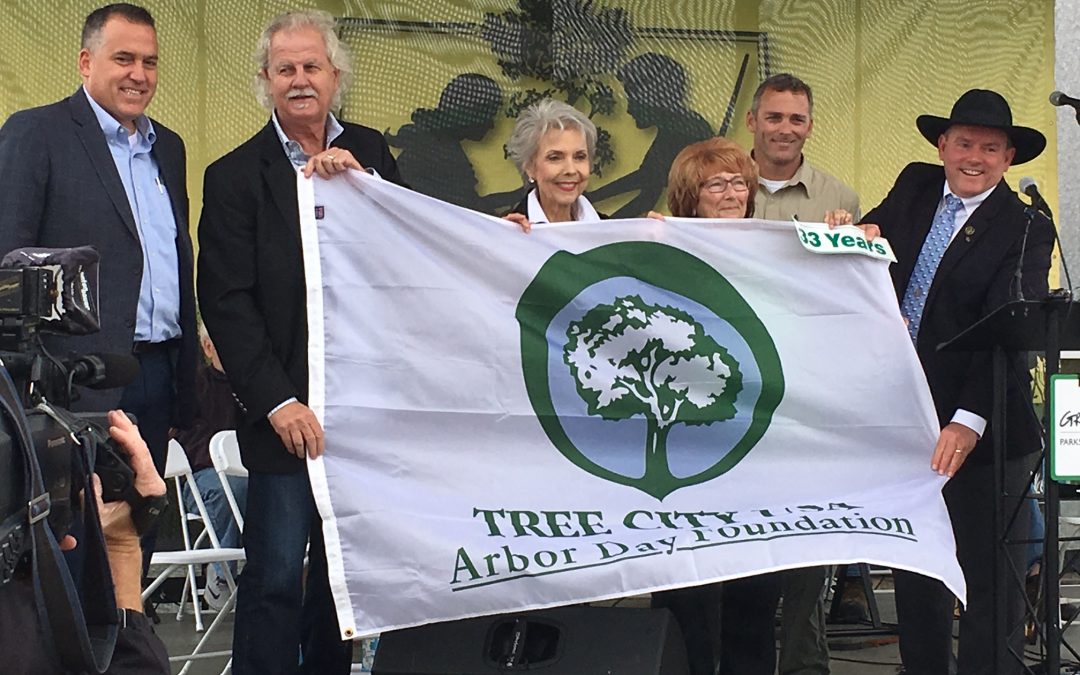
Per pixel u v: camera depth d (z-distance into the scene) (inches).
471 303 164.6
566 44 273.0
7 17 257.4
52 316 98.0
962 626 183.6
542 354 165.8
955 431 173.9
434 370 162.6
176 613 279.7
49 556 85.9
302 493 162.9
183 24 264.2
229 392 261.4
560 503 161.9
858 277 174.4
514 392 164.7
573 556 156.6
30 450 85.7
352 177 163.0
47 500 86.6
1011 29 279.6
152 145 174.6
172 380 174.9
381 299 162.6
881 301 174.1
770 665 171.0
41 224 164.6
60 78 259.1
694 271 171.3
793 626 187.0
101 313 163.8
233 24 265.7
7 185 162.2
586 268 168.4
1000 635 167.5
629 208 274.5
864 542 161.8
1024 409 182.4
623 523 161.8
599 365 167.5
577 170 172.6
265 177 166.1
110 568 93.0
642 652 151.3
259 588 162.4
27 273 95.5
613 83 273.7
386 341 162.1
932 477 172.4
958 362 182.4
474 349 163.9
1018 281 169.6
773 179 210.2
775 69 276.8
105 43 166.4
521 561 155.6
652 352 169.0
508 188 273.4
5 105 257.4
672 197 181.3
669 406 168.6
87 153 166.6
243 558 206.7
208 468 258.4
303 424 157.6
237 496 256.7
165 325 171.3
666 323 169.5
